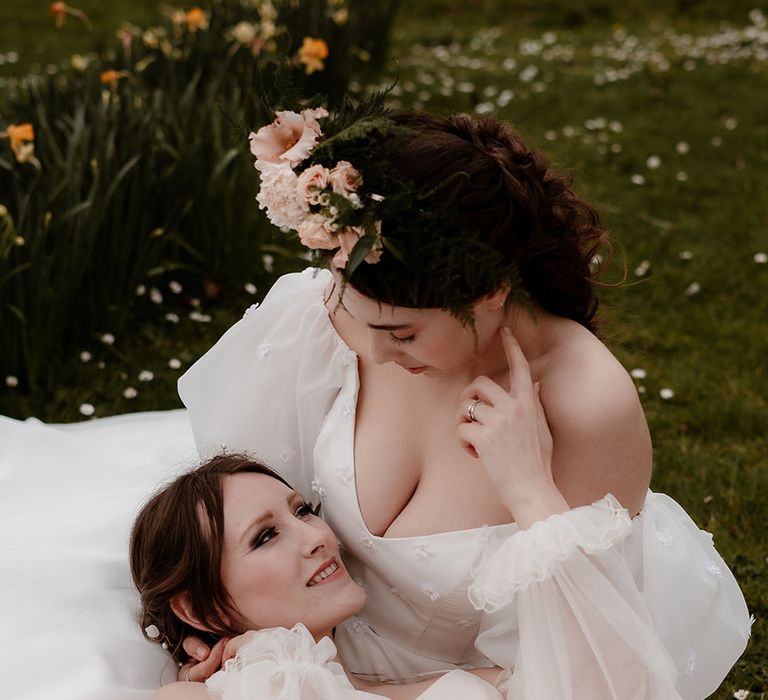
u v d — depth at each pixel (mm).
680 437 4117
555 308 2148
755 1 10672
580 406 2051
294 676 2061
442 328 1965
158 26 6434
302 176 1858
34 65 8805
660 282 5414
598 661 1920
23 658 2195
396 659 2410
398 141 1892
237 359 2637
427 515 2248
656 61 8703
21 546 2637
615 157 6883
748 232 5973
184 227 4961
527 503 1966
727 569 2516
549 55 9062
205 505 2295
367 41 7602
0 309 4121
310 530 2293
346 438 2381
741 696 2752
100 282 4477
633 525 2213
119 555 2629
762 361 4715
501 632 2264
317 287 2551
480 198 1869
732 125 7371
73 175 4297
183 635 2373
